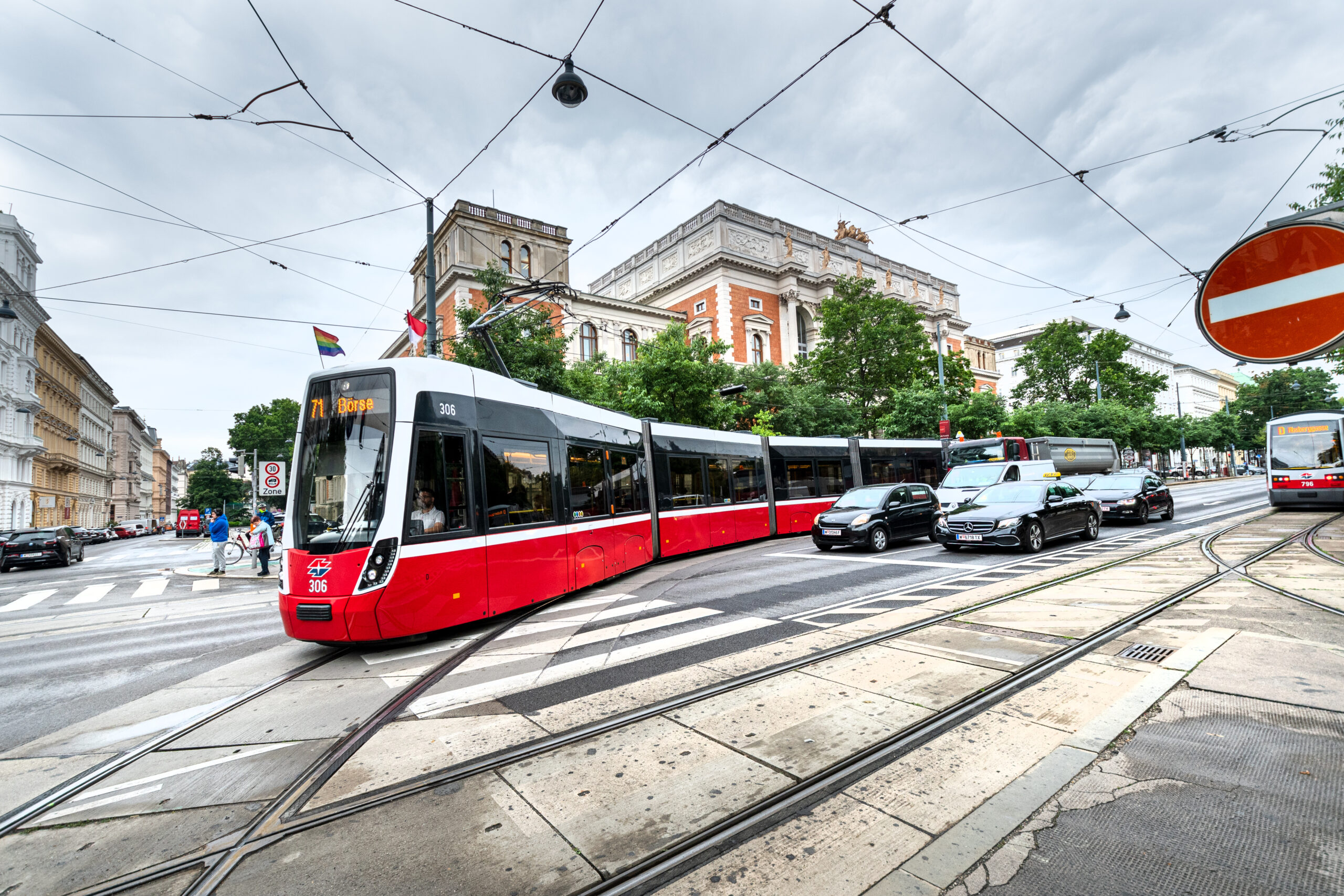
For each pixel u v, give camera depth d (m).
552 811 3.40
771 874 2.78
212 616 10.91
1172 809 3.13
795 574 11.33
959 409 33.06
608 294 56.38
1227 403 76.50
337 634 6.59
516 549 8.32
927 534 15.57
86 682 6.87
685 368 24.47
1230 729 3.96
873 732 4.18
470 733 4.59
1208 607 7.19
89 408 71.69
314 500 6.98
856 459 20.70
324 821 3.45
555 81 8.51
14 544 22.22
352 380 7.24
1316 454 19.27
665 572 12.65
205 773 4.24
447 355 21.88
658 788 3.59
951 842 2.94
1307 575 8.86
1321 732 3.86
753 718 4.53
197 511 59.84
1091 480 19.72
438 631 8.17
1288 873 2.62
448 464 7.50
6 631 10.13
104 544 49.81
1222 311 3.45
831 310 36.06
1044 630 6.43
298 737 4.81
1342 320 3.03
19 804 3.95
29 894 2.97
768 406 31.39
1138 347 97.94
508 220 34.31
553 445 9.50
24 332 48.28
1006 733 4.08
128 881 3.03
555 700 5.18
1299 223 3.18
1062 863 2.75
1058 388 58.62
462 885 2.81
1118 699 4.53
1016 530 12.42
